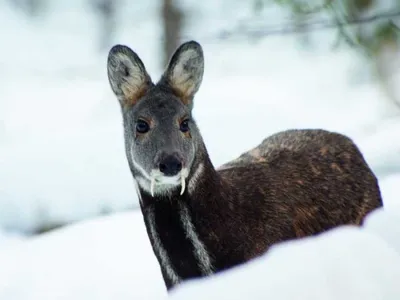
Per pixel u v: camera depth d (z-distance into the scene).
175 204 8.89
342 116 21.58
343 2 16.62
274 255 5.45
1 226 15.72
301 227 9.52
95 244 12.52
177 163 8.63
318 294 5.05
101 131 17.95
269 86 25.75
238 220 9.03
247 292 5.12
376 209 10.32
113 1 33.91
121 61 9.55
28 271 11.84
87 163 16.48
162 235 9.01
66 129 23.38
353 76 23.42
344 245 5.39
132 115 9.23
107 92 25.97
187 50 9.47
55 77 29.38
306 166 9.92
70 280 11.38
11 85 28.38
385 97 21.53
